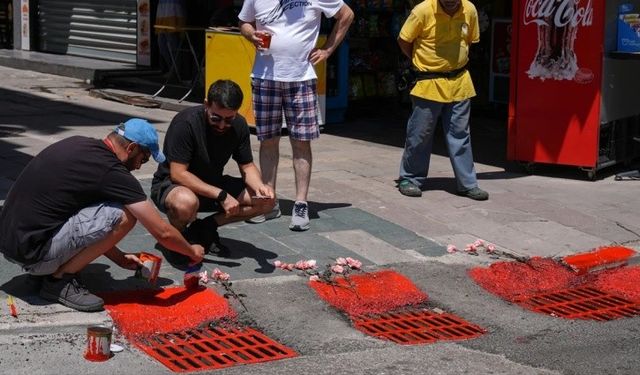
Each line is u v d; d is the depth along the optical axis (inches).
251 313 227.5
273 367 200.2
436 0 315.0
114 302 223.8
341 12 284.5
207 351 207.3
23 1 688.4
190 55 555.8
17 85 567.5
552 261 275.1
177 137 241.1
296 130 282.7
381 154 402.6
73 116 466.6
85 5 648.4
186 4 542.9
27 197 209.8
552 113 362.3
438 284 255.6
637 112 385.1
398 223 301.3
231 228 285.3
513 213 317.4
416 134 327.3
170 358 202.4
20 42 697.6
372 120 489.7
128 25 617.6
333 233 286.4
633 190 352.8
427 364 205.8
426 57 320.5
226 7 511.2
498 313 241.0
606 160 369.1
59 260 211.6
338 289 244.2
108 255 227.3
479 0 503.5
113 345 205.2
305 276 251.3
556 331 231.0
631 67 374.9
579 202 333.7
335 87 473.1
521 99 367.2
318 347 212.7
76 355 198.2
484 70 512.1
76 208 211.5
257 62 284.0
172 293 231.9
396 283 250.8
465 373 201.5
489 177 367.6
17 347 199.3
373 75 509.4
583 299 255.1
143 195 214.2
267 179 290.2
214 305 226.8
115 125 446.3
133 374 191.9
